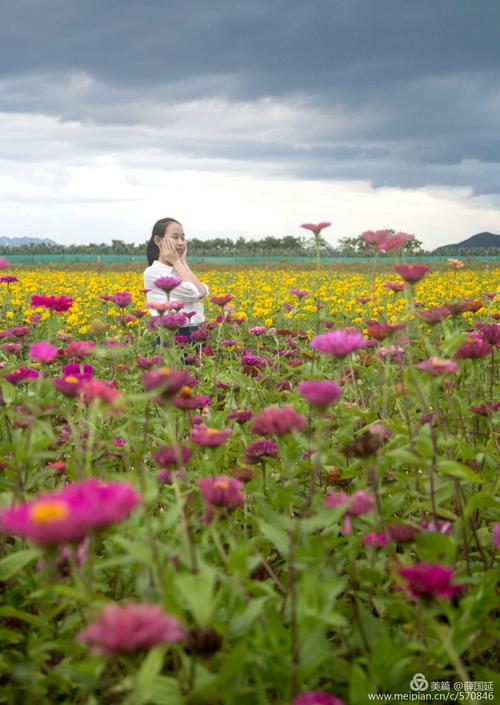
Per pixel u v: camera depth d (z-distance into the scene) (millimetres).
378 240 3053
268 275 23891
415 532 1960
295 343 5418
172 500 2270
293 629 1483
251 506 2615
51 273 25203
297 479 2891
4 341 5605
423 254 42688
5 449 2158
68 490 1392
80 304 11430
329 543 1988
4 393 2719
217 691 1462
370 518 2023
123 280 19484
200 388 4254
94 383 1705
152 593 1559
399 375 3242
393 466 2801
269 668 1575
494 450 2887
